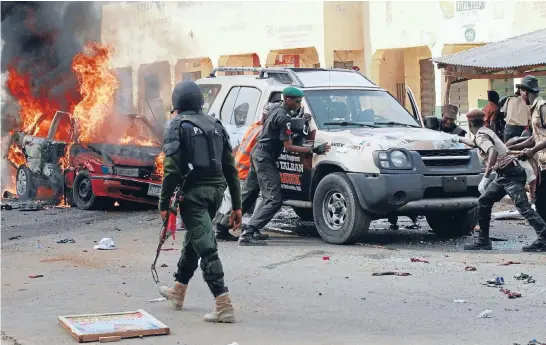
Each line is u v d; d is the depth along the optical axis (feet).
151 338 22.09
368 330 22.47
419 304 25.27
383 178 35.17
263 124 37.50
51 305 26.27
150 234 41.34
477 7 82.53
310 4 93.71
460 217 38.47
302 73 41.78
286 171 39.47
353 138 36.65
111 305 26.08
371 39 90.43
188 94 23.63
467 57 53.11
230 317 23.52
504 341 21.16
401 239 38.81
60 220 47.37
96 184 49.67
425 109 92.94
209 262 23.39
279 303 25.80
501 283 27.78
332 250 35.37
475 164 36.68
